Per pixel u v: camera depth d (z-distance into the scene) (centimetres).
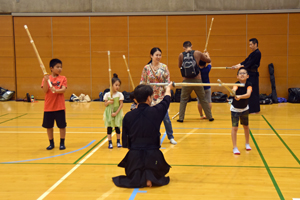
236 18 1177
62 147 546
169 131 577
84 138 627
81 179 400
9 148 555
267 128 694
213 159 480
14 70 1248
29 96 1211
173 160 478
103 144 580
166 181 385
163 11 1195
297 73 1170
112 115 541
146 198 341
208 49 1197
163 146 560
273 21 1164
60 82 537
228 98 1163
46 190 365
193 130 686
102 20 1216
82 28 1223
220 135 638
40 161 478
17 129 712
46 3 1219
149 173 369
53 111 536
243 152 516
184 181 391
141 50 1218
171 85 387
